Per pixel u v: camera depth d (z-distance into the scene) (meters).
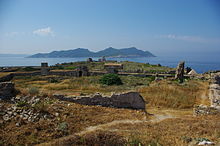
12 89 13.70
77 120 11.42
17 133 8.63
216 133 9.09
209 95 21.91
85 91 23.95
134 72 50.06
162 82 31.30
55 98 14.78
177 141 8.38
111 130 10.37
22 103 11.57
